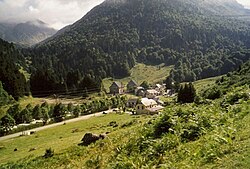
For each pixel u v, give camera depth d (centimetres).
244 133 1725
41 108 10675
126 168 2069
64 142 5553
